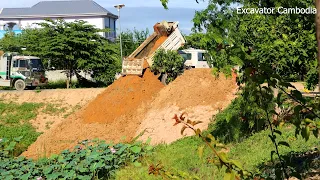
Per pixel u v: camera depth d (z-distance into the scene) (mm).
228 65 4836
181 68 24469
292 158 9055
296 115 3729
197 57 37719
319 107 3729
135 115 20000
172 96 19703
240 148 11938
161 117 19062
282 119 3959
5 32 54094
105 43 35406
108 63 35219
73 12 61750
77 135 19484
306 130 3684
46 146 19000
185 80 20188
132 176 11539
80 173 11898
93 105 20844
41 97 30109
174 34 25219
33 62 33438
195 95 19172
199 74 19906
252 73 3746
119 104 20594
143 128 19062
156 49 24625
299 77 11789
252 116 5238
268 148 11242
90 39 35000
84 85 36250
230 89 18844
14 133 25172
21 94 30344
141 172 11688
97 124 20016
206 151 11977
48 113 28422
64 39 33531
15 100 29875
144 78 22234
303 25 10133
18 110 28531
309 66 10992
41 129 26625
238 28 4746
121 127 19641
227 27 4508
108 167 12211
